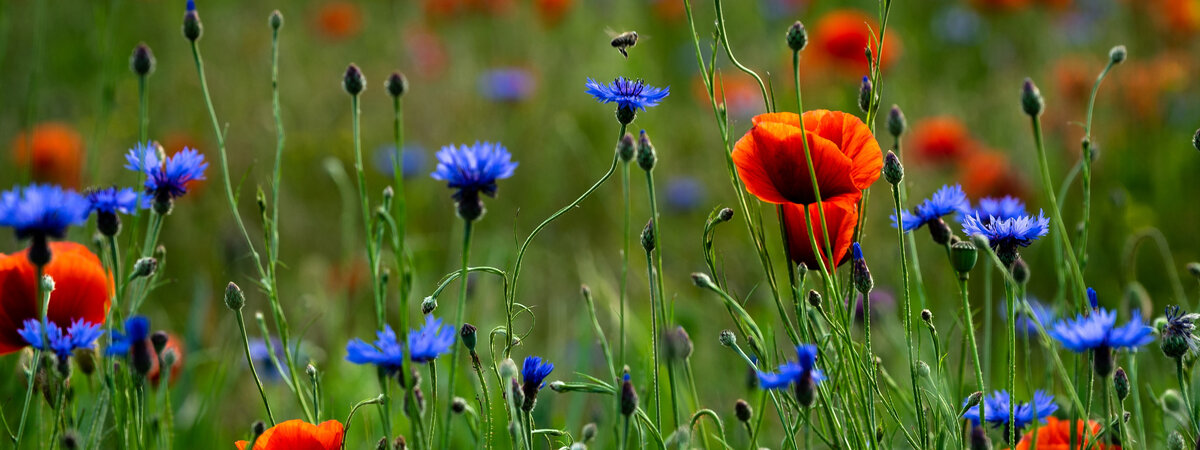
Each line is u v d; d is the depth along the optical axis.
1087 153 2.20
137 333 2.02
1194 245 3.23
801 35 2.00
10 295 2.08
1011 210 2.14
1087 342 1.94
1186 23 4.28
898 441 2.27
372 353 1.94
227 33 5.24
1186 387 2.12
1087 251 3.14
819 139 2.02
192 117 4.48
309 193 4.10
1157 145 3.68
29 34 4.73
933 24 5.35
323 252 3.61
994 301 2.90
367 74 5.15
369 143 4.41
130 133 4.24
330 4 5.88
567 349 2.58
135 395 2.12
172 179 2.07
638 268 3.38
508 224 3.80
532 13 5.51
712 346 2.62
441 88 4.93
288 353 2.15
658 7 5.35
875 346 2.51
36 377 2.12
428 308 2.05
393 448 2.03
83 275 2.10
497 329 2.08
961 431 2.09
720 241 3.57
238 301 2.06
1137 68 4.05
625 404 1.99
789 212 2.07
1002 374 2.43
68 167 3.47
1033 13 5.14
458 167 1.94
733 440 2.37
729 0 5.68
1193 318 2.03
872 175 2.05
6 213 1.97
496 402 2.38
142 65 2.17
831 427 2.06
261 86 4.85
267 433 2.01
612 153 4.21
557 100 4.71
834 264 2.07
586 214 3.85
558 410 2.51
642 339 2.53
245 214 3.78
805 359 1.94
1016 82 4.65
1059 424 2.09
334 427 2.02
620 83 2.04
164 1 5.16
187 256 3.40
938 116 4.42
